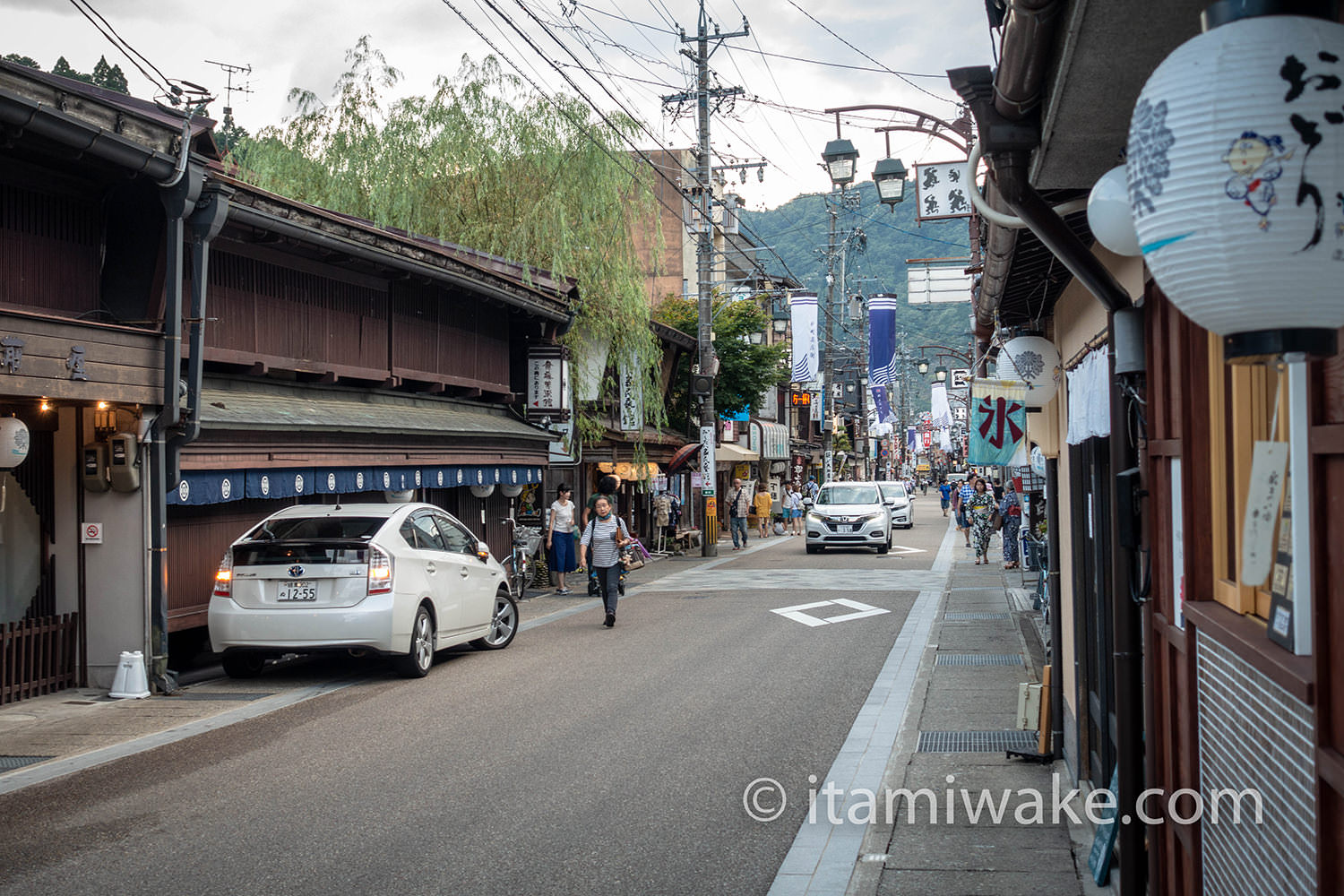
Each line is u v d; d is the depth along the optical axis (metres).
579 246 22.77
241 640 10.87
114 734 8.90
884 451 81.81
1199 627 3.65
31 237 10.20
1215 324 2.25
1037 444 9.24
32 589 10.90
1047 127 4.06
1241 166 2.08
